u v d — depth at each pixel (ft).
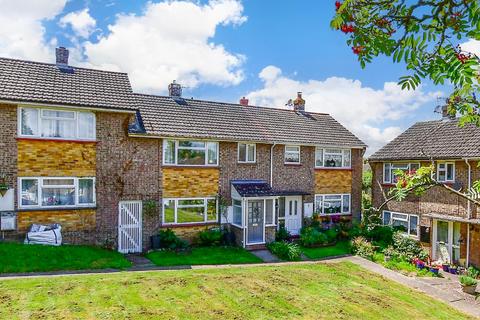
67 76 56.59
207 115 68.54
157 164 57.82
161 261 49.90
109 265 45.19
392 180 74.02
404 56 11.65
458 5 10.64
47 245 47.55
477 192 16.81
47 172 50.01
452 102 15.34
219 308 32.09
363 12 11.89
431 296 43.57
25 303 29.68
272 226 63.10
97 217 53.11
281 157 69.77
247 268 47.21
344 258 58.54
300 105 84.84
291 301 35.47
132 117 56.54
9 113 47.96
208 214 62.23
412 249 63.93
